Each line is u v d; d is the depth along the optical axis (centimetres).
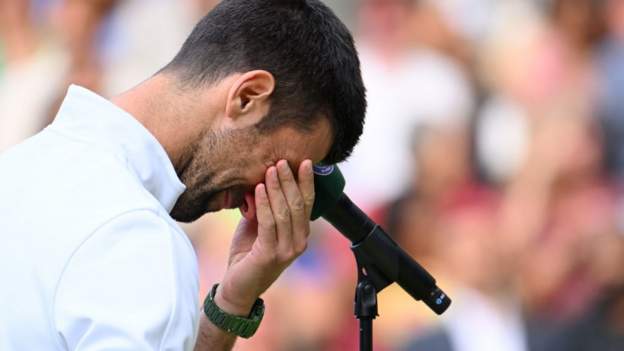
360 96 853
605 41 2080
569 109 2016
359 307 948
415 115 2042
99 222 731
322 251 1888
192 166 814
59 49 2158
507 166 2002
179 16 2203
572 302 1866
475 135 2022
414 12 2134
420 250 1900
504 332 1823
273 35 817
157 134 804
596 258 1886
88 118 791
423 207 1925
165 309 717
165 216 753
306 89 821
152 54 2181
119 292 714
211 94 809
